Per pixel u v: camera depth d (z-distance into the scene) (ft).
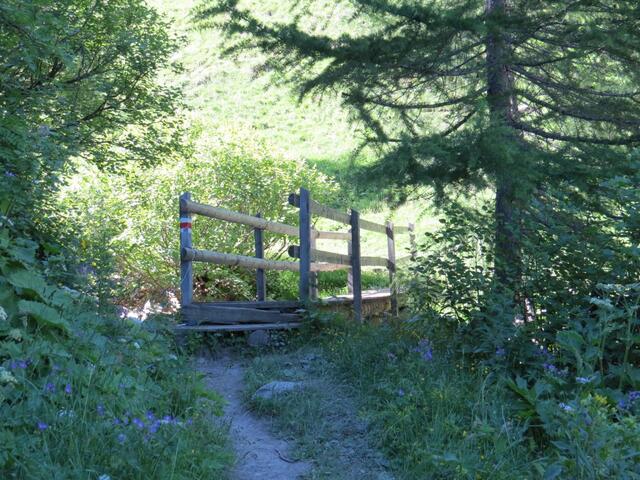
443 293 20.75
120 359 15.11
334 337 23.58
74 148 22.35
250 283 35.19
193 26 23.27
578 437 12.66
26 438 10.33
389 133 23.47
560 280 19.07
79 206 30.81
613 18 21.03
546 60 22.80
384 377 17.97
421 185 21.02
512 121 23.44
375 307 33.55
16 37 19.16
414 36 21.50
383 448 14.79
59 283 18.52
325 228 53.21
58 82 22.63
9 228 18.03
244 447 15.06
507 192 20.97
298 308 26.48
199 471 11.93
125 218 31.81
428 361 17.89
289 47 22.33
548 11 21.21
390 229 37.47
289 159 37.11
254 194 34.30
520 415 14.75
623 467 12.01
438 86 24.06
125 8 26.09
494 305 18.15
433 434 14.25
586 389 15.12
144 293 31.89
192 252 23.67
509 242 21.57
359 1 21.45
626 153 20.72
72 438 10.68
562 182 20.26
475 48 23.36
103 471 10.34
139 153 27.09
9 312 14.11
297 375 19.65
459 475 12.75
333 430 15.89
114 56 25.34
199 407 15.35
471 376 17.38
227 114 70.59
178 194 32.60
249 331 23.76
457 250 20.99
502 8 21.65
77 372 12.70
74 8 24.54
